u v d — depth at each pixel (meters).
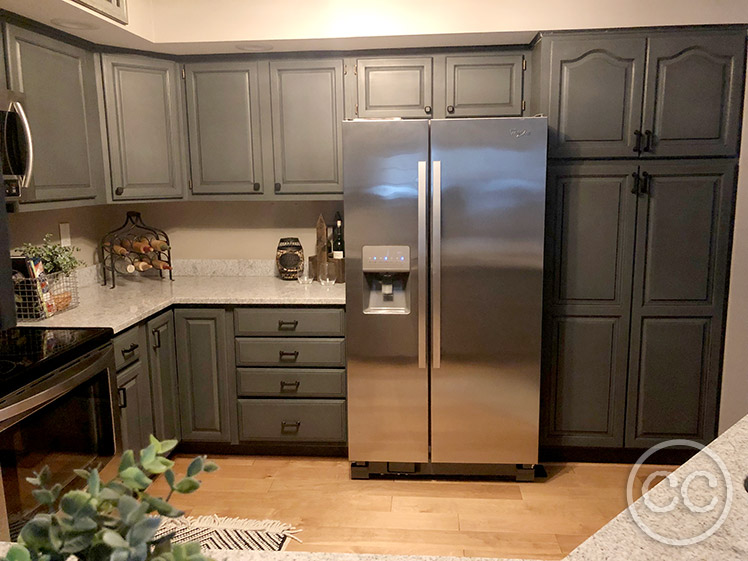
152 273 3.45
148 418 2.68
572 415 2.91
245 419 2.98
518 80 2.91
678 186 2.72
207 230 3.47
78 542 0.56
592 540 0.85
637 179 2.72
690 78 2.65
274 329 2.88
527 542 2.31
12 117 1.99
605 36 2.65
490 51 2.91
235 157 3.08
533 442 2.77
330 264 3.17
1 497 1.57
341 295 2.89
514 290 2.65
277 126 3.04
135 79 2.87
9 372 1.67
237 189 3.11
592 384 2.88
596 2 2.63
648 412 2.89
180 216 3.47
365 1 2.71
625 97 2.68
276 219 3.44
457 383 2.73
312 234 3.43
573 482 2.79
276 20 2.74
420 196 2.59
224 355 2.93
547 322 2.84
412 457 2.81
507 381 2.72
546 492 2.70
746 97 2.65
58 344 1.96
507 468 2.81
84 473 0.63
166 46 2.83
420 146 2.57
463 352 2.71
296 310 2.86
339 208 3.41
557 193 2.76
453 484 2.79
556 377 2.89
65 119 2.48
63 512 0.57
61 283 2.59
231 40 2.76
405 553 2.25
